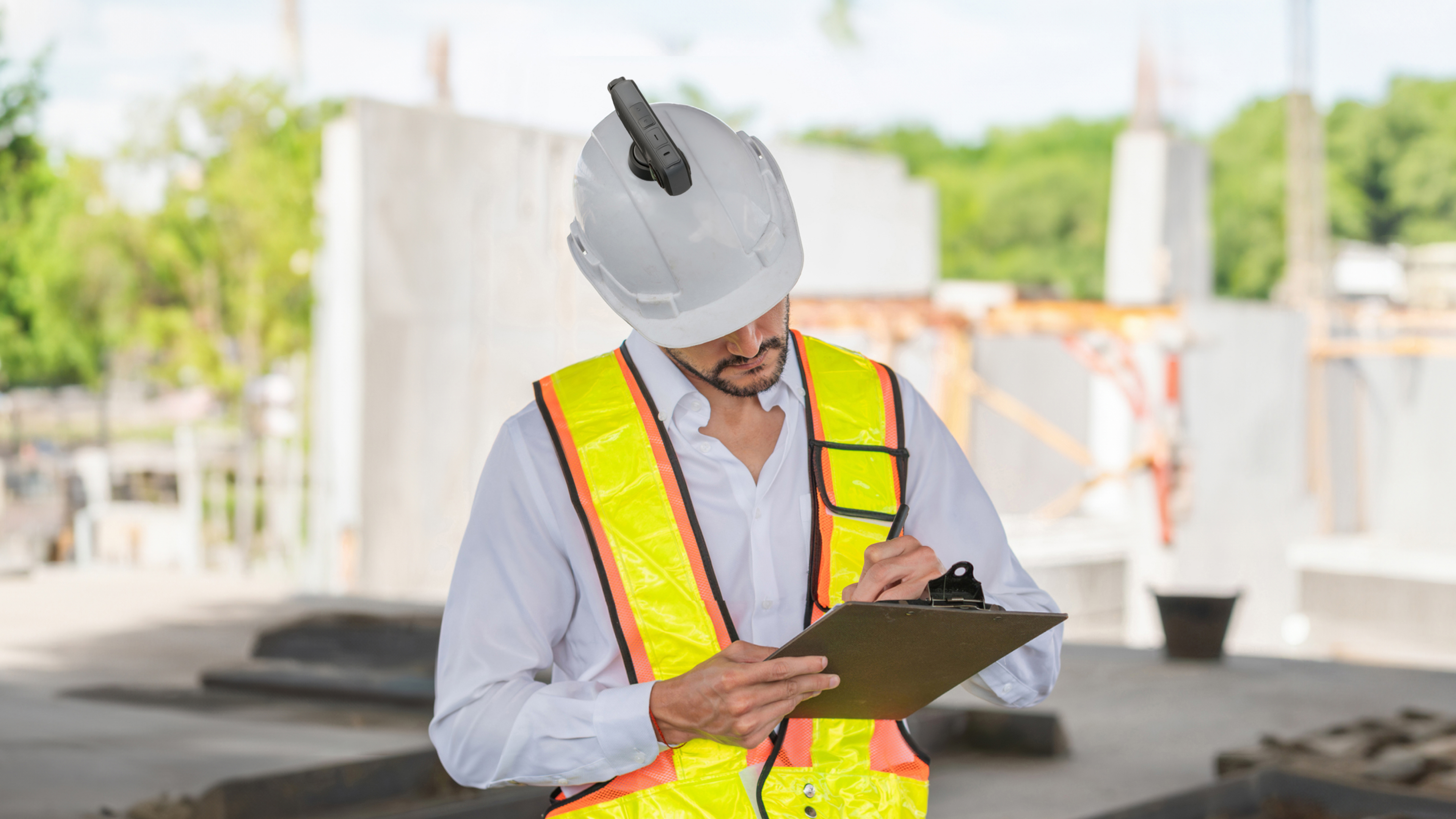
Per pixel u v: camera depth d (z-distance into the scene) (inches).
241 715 244.1
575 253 73.4
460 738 68.0
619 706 64.8
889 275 776.3
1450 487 851.4
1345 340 839.1
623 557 68.9
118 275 816.9
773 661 61.7
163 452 1113.4
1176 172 883.4
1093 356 620.1
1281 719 256.5
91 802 179.9
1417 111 1910.7
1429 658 688.4
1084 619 605.3
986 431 733.9
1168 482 619.2
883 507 70.8
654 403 70.9
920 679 65.7
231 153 823.1
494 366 532.1
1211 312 653.9
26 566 520.1
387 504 502.0
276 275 829.8
